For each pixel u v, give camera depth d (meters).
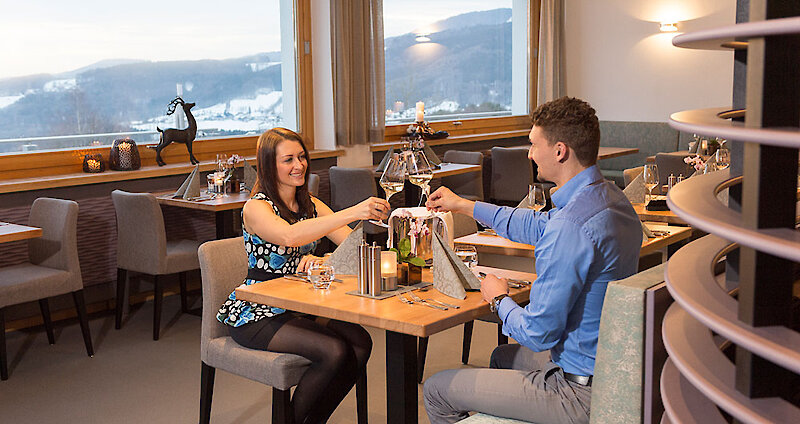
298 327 2.64
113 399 3.54
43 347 4.31
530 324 2.00
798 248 0.62
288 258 2.77
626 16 9.02
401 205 6.68
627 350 1.63
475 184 6.81
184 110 5.46
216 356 2.77
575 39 9.41
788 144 0.61
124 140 5.15
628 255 2.02
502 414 2.09
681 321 1.00
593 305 1.98
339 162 6.61
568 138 2.08
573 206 2.00
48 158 4.94
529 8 8.88
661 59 8.86
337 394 2.58
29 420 3.31
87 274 4.95
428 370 3.81
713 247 1.08
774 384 0.74
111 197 4.89
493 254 3.56
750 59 0.69
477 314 2.18
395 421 2.27
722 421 0.85
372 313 2.12
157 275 4.43
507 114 8.97
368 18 6.62
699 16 8.55
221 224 4.82
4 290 3.81
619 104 9.20
